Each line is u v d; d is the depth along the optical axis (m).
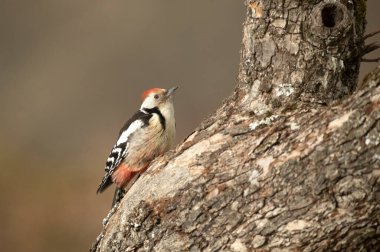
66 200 25.14
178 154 8.63
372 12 30.06
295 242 7.62
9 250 23.47
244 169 7.89
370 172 7.11
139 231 8.60
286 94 8.59
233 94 9.02
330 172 7.27
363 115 7.14
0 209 24.53
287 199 7.54
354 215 7.30
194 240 8.14
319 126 7.50
